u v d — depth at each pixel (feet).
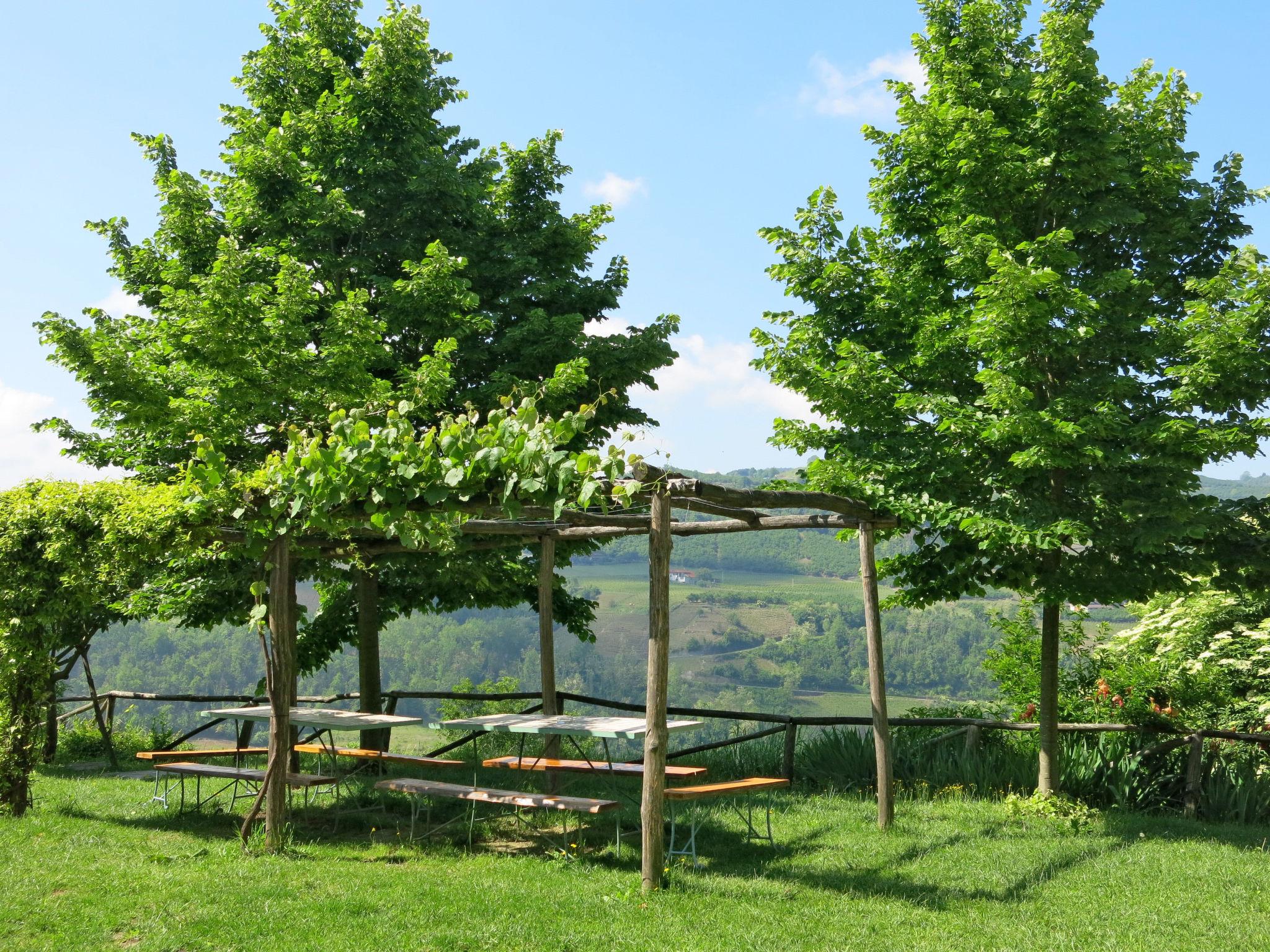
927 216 33.32
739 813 27.81
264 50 43.98
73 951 15.99
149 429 35.58
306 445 22.68
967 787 33.42
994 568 32.17
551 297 44.52
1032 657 40.57
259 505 23.31
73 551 25.34
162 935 16.72
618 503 20.43
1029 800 30.45
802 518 28.63
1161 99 31.99
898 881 21.72
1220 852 24.85
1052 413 28.14
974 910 19.65
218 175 42.80
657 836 20.48
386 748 42.27
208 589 39.40
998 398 28.02
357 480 21.52
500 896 19.47
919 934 17.89
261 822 26.91
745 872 22.30
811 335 32.81
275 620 24.13
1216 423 29.09
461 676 195.72
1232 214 31.58
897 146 33.24
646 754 20.75
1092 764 32.60
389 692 44.34
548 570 32.89
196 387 35.88
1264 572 28.89
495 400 39.27
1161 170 31.22
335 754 30.17
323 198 40.98
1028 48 32.68
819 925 18.17
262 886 19.61
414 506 21.56
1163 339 29.22
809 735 39.19
